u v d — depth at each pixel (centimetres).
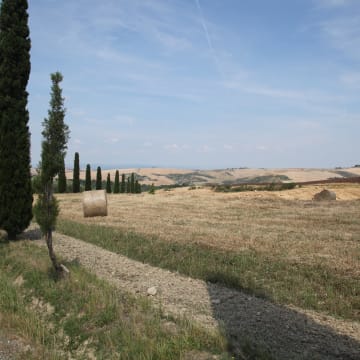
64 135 952
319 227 1642
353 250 1146
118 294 783
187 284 909
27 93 1435
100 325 668
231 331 627
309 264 988
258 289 847
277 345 580
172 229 1583
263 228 1619
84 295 778
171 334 597
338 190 3491
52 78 941
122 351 582
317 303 759
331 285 845
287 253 1118
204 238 1357
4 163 1378
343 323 673
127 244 1291
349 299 766
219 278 933
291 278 895
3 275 979
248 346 558
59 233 1578
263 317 698
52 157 926
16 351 637
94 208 2125
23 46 1402
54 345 645
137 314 676
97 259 1140
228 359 523
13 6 1377
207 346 561
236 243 1266
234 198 3188
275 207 2517
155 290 841
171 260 1093
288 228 1614
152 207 2681
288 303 775
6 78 1371
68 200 3516
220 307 752
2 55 1377
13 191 1389
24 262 1046
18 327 705
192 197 3444
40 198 932
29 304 810
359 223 1741
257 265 1005
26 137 1420
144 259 1134
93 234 1484
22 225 1415
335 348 571
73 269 966
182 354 543
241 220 1909
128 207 2712
